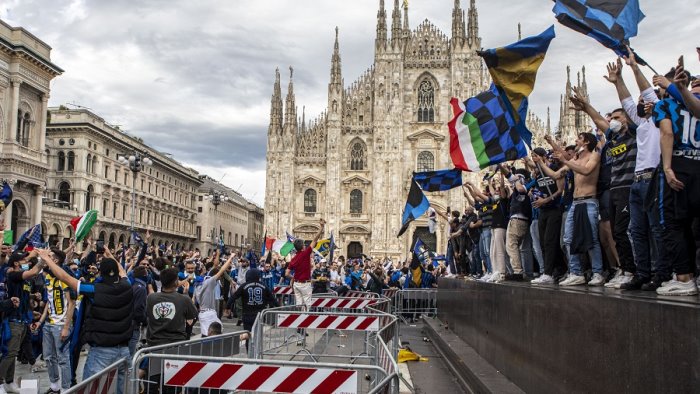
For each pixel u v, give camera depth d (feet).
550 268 43.83
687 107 26.20
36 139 213.46
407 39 273.13
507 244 53.83
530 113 253.03
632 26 37.50
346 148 273.95
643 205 30.35
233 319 109.50
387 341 44.04
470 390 45.60
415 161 268.62
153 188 349.20
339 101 271.08
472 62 265.75
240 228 565.94
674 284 26.76
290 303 97.09
